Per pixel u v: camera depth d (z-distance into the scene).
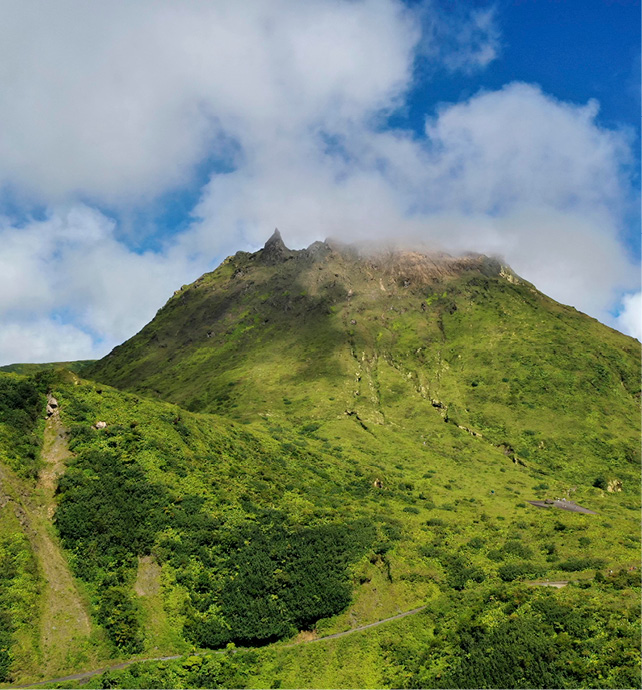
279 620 75.50
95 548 77.75
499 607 73.62
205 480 97.50
